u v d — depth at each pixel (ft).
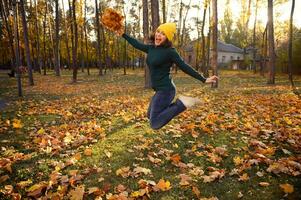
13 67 104.17
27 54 71.87
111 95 49.19
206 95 45.73
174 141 20.95
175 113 12.63
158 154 18.43
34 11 124.26
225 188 14.19
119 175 15.79
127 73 130.21
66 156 18.57
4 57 169.99
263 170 15.85
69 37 165.58
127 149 19.42
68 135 22.15
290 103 35.19
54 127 25.95
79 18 100.01
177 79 89.20
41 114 32.86
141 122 26.94
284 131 22.07
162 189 14.03
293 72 107.04
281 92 48.03
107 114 31.42
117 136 22.45
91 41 189.47
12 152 19.39
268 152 17.81
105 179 15.46
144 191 13.42
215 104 35.91
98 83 76.48
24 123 28.22
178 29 137.59
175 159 17.04
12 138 22.81
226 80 86.69
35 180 15.47
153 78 13.04
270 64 69.97
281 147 18.95
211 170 16.07
